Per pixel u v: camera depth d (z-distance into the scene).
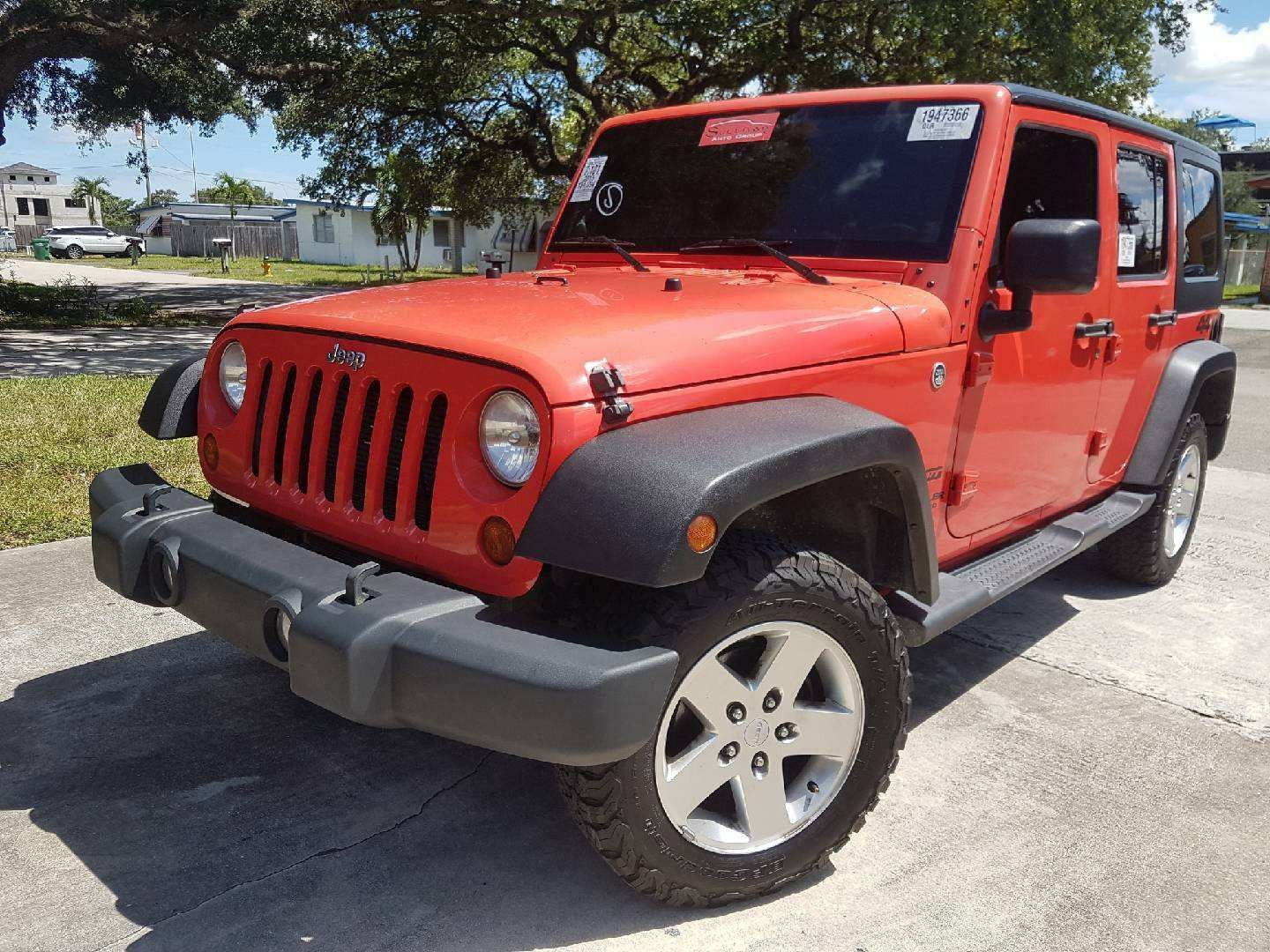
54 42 13.49
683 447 2.06
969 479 3.12
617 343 2.21
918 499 2.51
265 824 2.72
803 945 2.32
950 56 17.20
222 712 3.31
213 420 2.90
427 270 43.44
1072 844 2.73
